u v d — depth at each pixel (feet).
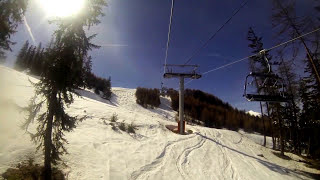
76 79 25.38
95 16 26.43
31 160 25.84
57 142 24.98
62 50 24.12
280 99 27.43
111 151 37.01
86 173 27.45
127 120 62.85
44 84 23.88
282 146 70.59
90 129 46.11
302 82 83.10
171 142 52.54
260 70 68.95
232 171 41.55
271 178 42.27
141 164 35.12
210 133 75.31
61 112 24.56
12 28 27.94
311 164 64.13
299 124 94.79
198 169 38.81
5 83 59.67
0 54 30.35
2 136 29.04
